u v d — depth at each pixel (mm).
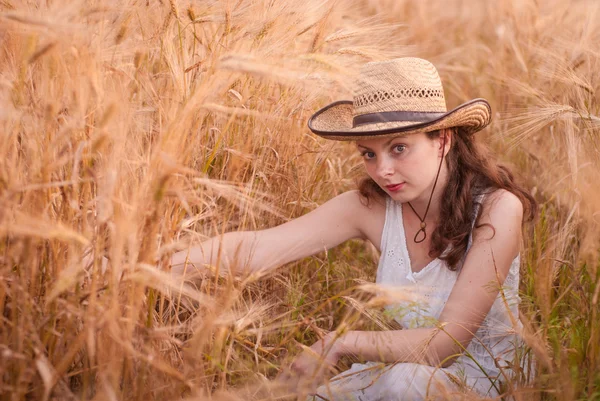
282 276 2557
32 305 1679
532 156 3508
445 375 2127
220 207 2412
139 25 2285
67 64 1728
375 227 2400
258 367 2037
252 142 2621
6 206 1506
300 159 2869
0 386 1593
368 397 2182
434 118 2102
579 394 1972
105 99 1773
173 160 1635
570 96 3229
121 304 1730
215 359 1791
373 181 2357
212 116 2439
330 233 2428
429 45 5648
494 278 2152
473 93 4754
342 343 2055
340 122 2516
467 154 2221
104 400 1590
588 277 2412
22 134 1764
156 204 1600
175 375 1684
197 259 2258
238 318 2113
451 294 2168
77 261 1613
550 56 3709
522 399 1978
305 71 2277
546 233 2781
